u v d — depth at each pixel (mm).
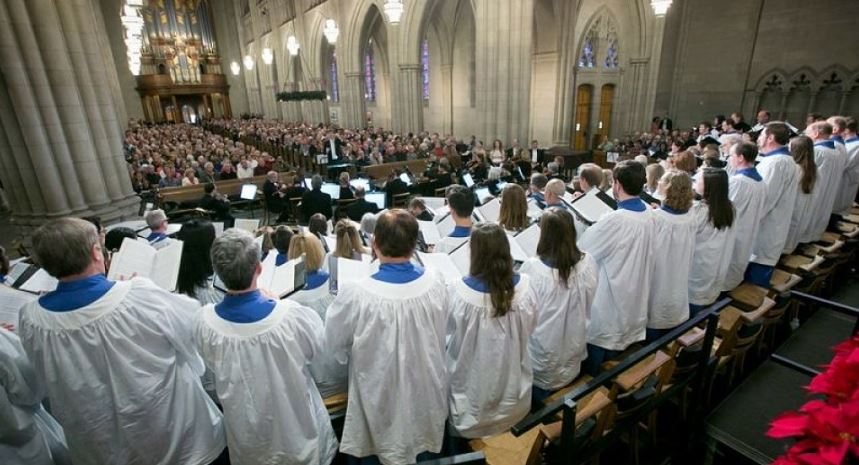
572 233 2533
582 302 2609
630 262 2867
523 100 14055
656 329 3270
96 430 1928
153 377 1951
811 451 1044
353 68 24125
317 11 26938
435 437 2250
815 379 1158
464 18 22203
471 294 2252
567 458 1968
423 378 2125
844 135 5180
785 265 4238
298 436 2074
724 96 16328
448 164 11305
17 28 6742
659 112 18375
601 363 3100
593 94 19938
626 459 2887
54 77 7203
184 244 3020
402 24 19203
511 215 3883
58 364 1827
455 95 24156
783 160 3723
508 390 2352
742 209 3584
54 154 7352
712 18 16266
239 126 27750
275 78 36844
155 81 36375
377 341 2039
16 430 1975
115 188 8430
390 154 15266
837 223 5152
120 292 1900
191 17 38062
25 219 7480
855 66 13062
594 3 18797
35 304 1867
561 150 15547
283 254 3539
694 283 3473
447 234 4055
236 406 1944
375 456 2248
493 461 2273
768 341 3846
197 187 11297
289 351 1972
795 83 14414
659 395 2545
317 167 15000
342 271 2744
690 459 2793
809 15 13844
